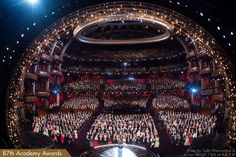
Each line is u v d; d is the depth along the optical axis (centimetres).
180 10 1906
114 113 4825
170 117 3841
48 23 1961
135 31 4850
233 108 1834
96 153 2253
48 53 4772
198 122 3272
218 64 1958
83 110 4981
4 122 1717
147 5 1927
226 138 1759
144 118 3966
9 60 1856
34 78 4097
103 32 4866
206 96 4344
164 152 2320
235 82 1827
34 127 3053
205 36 1889
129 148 2375
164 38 4834
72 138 2691
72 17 1978
